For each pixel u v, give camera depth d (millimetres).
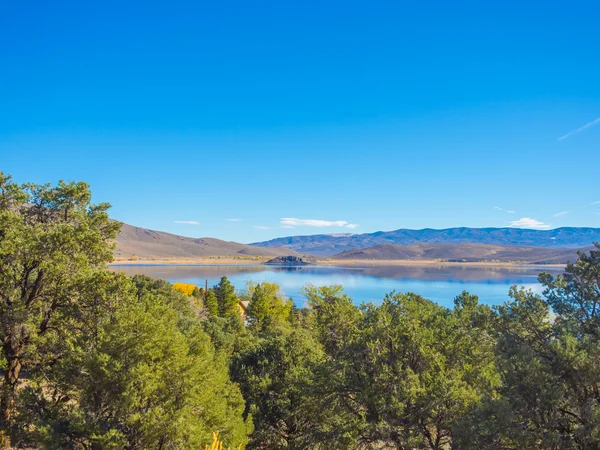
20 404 22484
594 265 20609
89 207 30656
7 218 24672
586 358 16875
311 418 32469
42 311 26422
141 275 82188
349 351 28266
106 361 21266
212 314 96312
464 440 18094
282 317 90188
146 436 20109
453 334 26094
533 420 16922
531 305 21766
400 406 22109
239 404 31141
